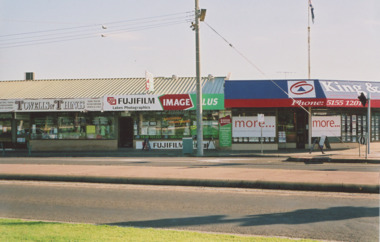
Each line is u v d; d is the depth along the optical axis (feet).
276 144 81.76
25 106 86.43
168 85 94.79
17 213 26.89
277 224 23.45
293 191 33.73
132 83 100.58
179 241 18.94
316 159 61.46
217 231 22.07
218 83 94.27
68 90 96.17
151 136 87.35
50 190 35.06
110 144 88.17
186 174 40.19
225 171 42.78
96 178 39.40
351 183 33.42
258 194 32.45
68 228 21.72
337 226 22.91
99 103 84.48
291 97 78.07
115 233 20.57
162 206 28.50
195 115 85.81
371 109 85.97
